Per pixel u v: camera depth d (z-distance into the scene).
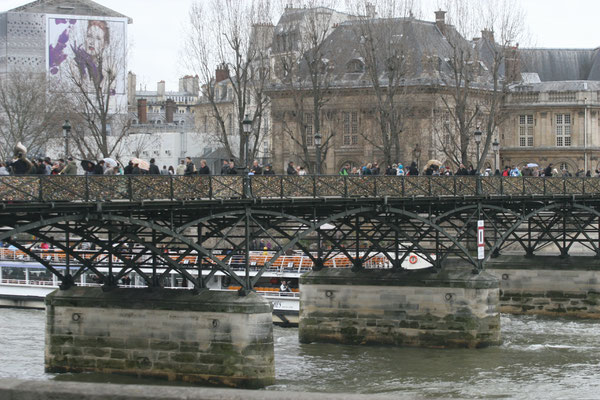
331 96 97.50
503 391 42.97
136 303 42.59
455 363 48.78
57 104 110.50
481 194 54.09
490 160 116.12
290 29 87.00
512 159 128.62
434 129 100.50
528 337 57.50
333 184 44.97
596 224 88.88
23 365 47.06
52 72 136.50
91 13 145.88
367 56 86.94
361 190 46.59
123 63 135.12
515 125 128.62
